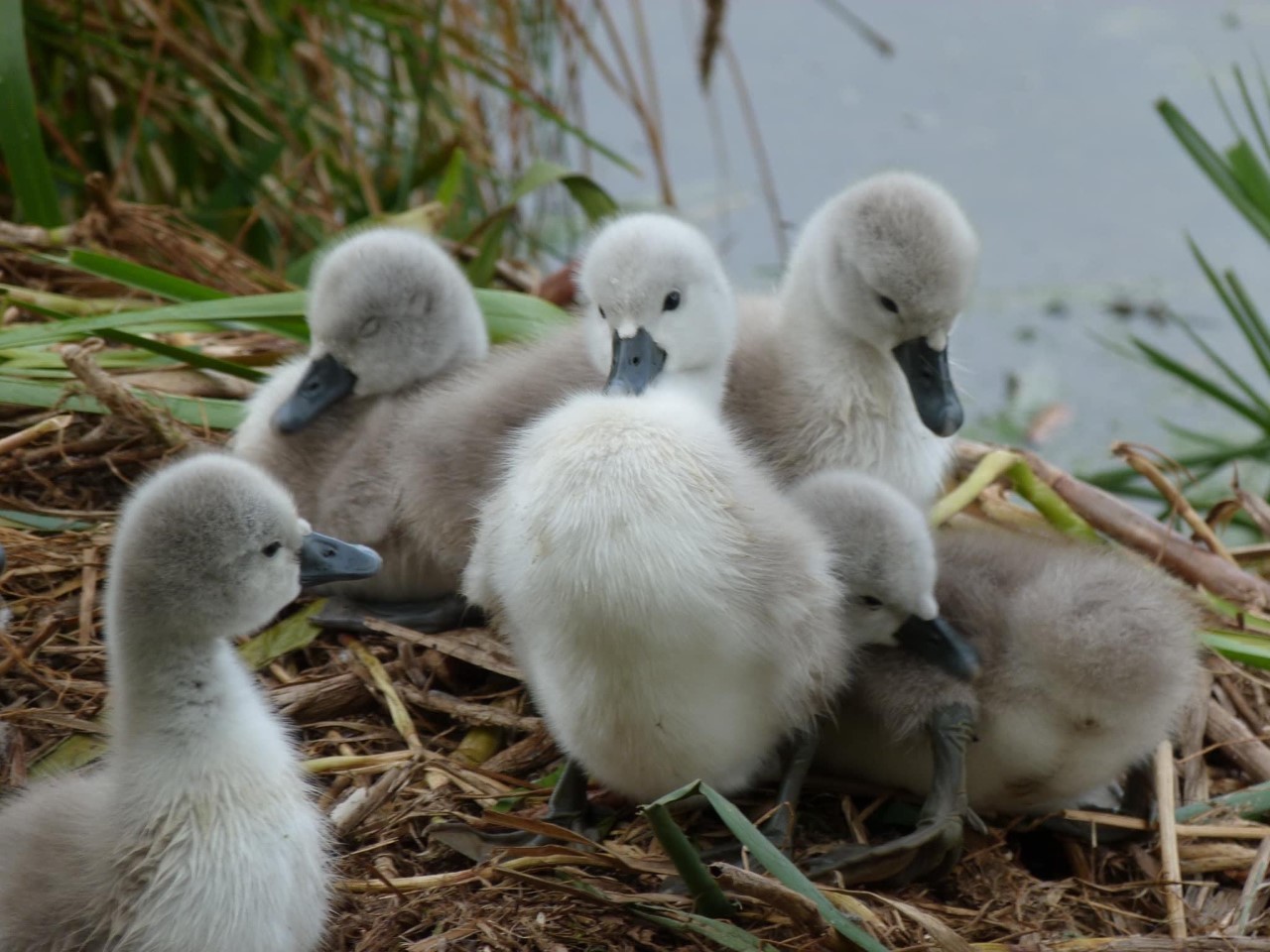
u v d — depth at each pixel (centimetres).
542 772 530
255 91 840
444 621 574
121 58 829
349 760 513
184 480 444
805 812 527
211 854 431
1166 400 1018
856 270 589
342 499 580
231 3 851
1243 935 484
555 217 1048
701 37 812
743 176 1178
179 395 660
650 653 447
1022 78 1324
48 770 508
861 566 502
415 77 897
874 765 531
